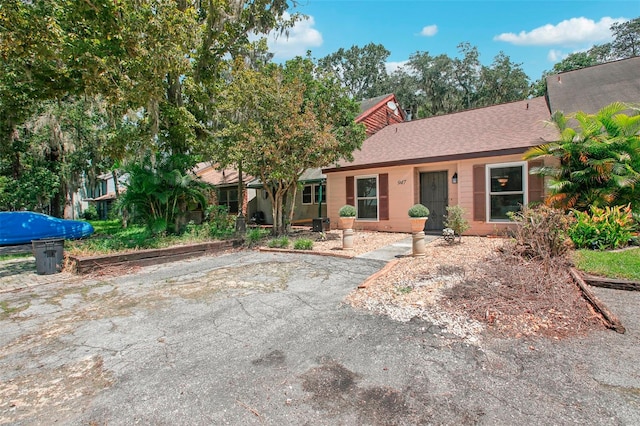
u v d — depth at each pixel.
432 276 5.36
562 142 7.69
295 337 3.55
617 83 10.66
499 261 5.60
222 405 2.43
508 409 2.28
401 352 3.12
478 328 3.52
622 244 6.48
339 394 2.52
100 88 9.33
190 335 3.71
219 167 12.19
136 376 2.89
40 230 13.24
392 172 11.82
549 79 12.93
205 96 12.72
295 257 8.12
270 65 11.74
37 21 7.56
